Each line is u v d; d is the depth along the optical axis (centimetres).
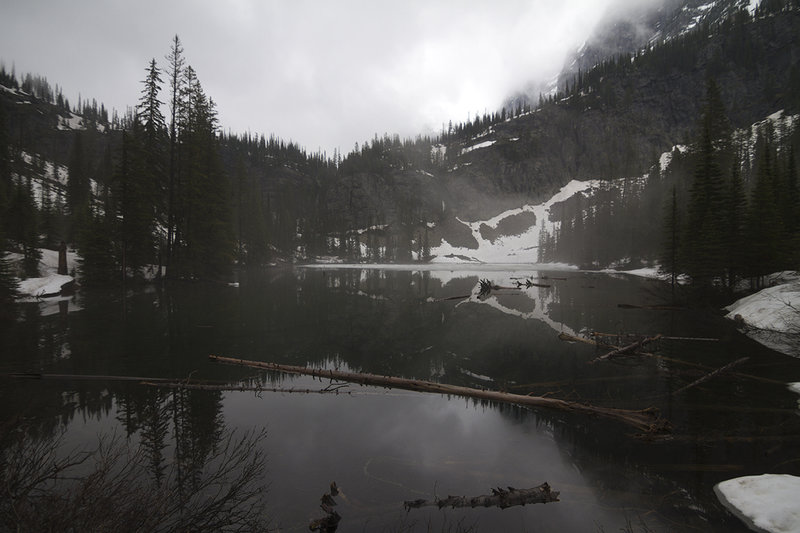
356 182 18250
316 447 694
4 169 5306
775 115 13575
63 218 5734
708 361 1349
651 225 7544
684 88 18450
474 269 9669
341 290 3850
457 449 703
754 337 1748
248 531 431
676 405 931
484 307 2738
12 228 3603
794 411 884
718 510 519
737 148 5359
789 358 1369
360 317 2253
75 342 1428
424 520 487
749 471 625
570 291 3919
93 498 339
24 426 729
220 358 1263
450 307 2725
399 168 19625
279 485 560
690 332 1870
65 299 2464
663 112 18488
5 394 912
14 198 3806
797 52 15875
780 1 18175
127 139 3070
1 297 2275
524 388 1075
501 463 653
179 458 617
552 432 782
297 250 13225
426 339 1712
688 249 3178
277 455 656
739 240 2927
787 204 3288
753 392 1023
